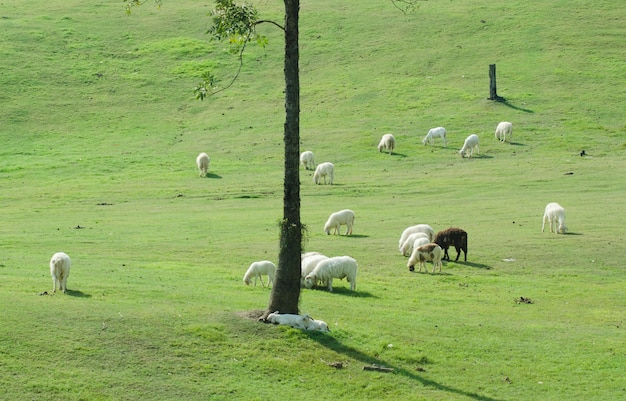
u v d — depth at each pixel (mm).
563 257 33969
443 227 40438
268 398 17906
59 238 37969
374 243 36906
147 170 60469
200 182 56188
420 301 26969
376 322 23516
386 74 84688
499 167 58000
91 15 105562
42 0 112562
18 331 19266
